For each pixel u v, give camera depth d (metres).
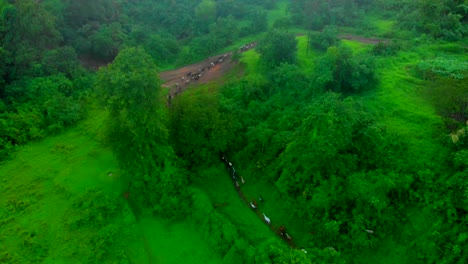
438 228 26.36
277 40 46.91
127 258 29.22
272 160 35.56
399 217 28.48
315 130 30.14
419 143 32.16
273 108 40.91
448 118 33.25
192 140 35.53
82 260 28.86
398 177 29.55
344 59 39.69
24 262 28.58
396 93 38.88
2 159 38.53
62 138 42.16
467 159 27.59
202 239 30.75
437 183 28.59
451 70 39.84
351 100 35.34
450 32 49.66
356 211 28.47
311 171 30.64
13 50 49.66
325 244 28.55
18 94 45.69
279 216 32.38
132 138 32.06
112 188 34.81
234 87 44.34
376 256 27.50
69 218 32.00
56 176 36.53
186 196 32.78
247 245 29.09
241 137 38.12
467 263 24.00
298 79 42.03
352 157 30.77
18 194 34.56
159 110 32.19
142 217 32.47
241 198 34.62
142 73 30.45
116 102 30.23
